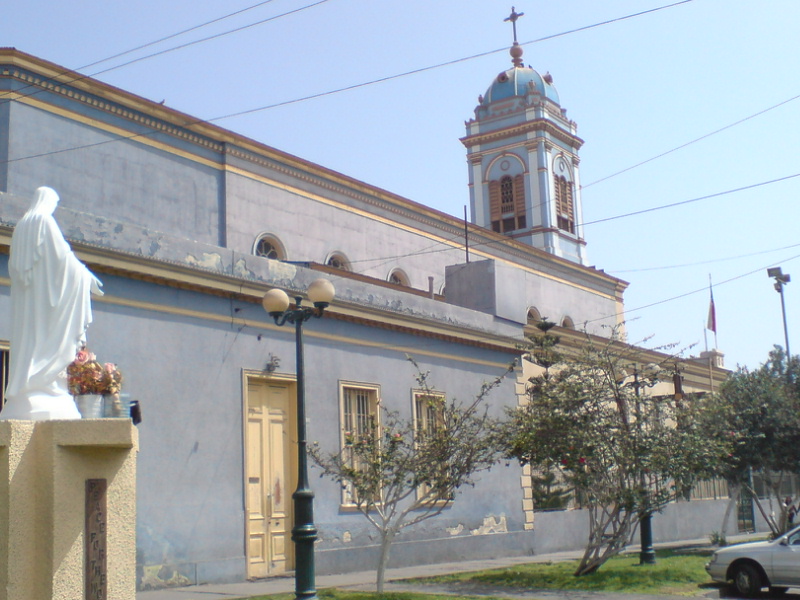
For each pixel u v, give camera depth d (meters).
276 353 17.69
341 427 18.80
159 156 23.25
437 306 21.98
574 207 46.94
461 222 34.25
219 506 16.09
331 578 17.31
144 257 15.20
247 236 25.28
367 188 29.91
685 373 37.47
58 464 8.68
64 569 8.62
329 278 19.06
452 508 21.27
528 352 24.73
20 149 20.02
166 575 14.93
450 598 14.50
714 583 17.78
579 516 25.69
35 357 9.03
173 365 15.68
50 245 9.20
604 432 17.27
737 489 26.88
